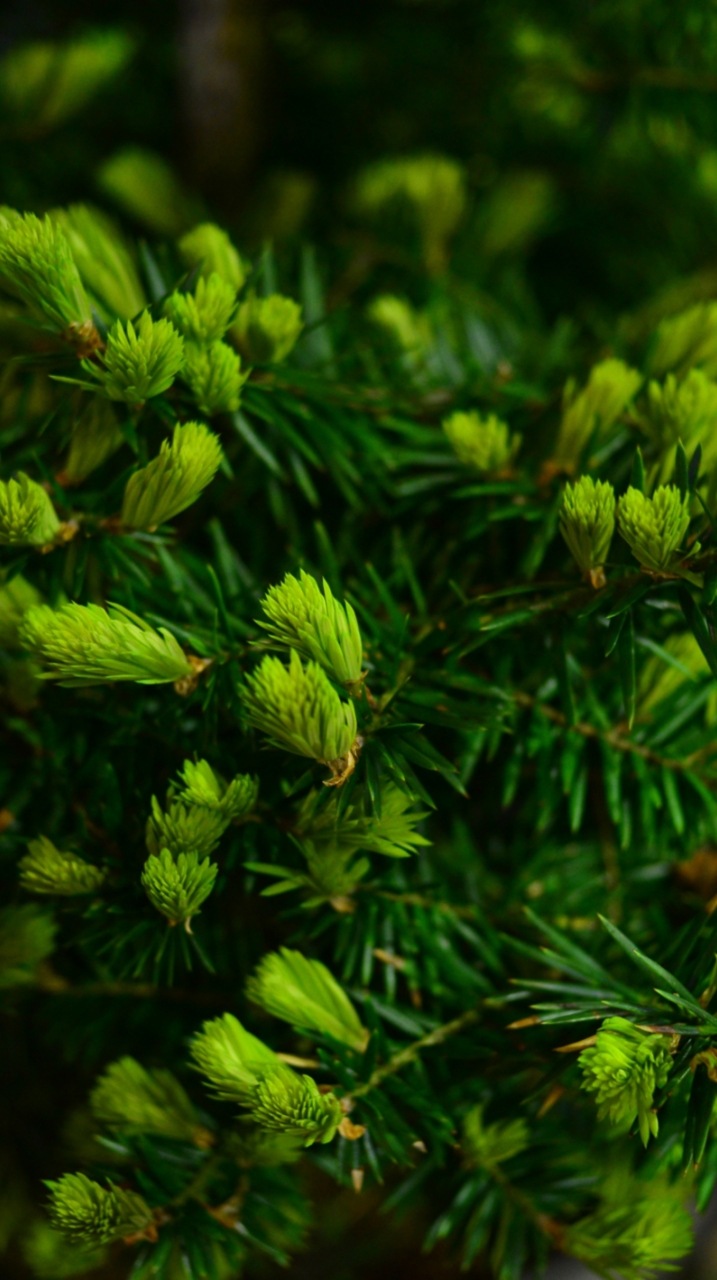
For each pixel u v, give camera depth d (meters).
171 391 0.55
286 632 0.52
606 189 0.80
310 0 0.86
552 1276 0.68
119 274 0.57
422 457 0.59
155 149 0.93
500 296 0.73
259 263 0.56
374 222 0.74
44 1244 0.59
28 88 0.76
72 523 0.55
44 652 0.52
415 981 0.56
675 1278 0.78
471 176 0.85
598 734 0.57
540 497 0.58
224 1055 0.52
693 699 0.57
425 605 0.59
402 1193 0.56
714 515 0.54
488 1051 0.54
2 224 0.52
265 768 0.54
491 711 0.54
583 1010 0.52
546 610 0.55
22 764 0.58
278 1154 0.54
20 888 0.58
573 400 0.58
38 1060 0.63
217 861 0.55
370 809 0.52
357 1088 0.53
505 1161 0.56
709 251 0.76
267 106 0.91
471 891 0.59
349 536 0.60
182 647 0.54
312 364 0.61
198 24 0.83
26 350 0.60
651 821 0.56
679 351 0.59
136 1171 0.54
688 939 0.54
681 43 0.70
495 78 0.83
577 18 0.72
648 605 0.54
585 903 0.59
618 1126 0.55
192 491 0.54
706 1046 0.51
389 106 0.91
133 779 0.56
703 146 0.72
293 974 0.54
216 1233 0.53
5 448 0.60
